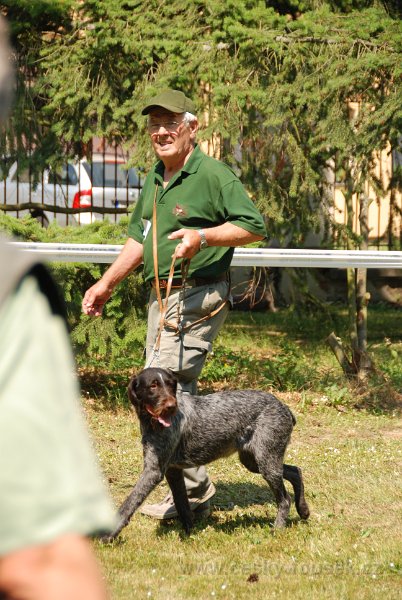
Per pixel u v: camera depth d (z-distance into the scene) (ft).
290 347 43.70
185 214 21.18
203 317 21.58
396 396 37.52
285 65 36.22
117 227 35.12
